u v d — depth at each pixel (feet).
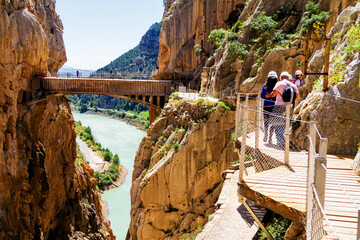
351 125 26.66
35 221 99.81
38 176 103.35
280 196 17.20
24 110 103.86
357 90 27.04
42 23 136.56
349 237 13.11
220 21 127.75
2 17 93.91
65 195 127.34
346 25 40.91
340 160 24.31
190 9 136.05
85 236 124.67
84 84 110.01
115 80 110.22
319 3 69.92
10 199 91.61
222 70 88.28
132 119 506.48
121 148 314.76
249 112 36.94
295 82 36.06
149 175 80.53
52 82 110.32
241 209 39.19
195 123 78.89
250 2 100.37
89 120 523.70
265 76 72.84
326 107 28.25
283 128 28.94
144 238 79.36
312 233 13.21
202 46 132.26
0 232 85.30
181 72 139.13
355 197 16.80
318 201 12.28
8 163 92.38
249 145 29.04
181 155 78.38
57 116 125.90
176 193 78.69
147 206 79.97
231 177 51.06
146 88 109.91
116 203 183.93
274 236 28.07
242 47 84.38
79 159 154.40
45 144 116.16
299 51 69.10
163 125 90.74
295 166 22.67
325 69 29.81
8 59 95.20
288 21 81.92
